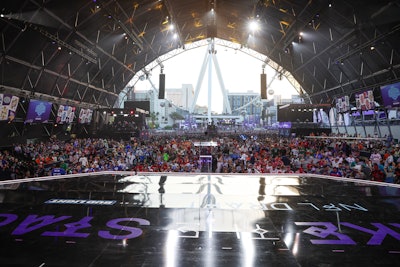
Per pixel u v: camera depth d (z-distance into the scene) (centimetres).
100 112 3775
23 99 2211
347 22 2319
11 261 394
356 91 2994
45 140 2778
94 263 392
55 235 489
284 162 1647
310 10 2538
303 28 2870
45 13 1852
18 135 2344
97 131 3559
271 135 4381
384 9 1878
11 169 1438
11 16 1614
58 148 2159
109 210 640
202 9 3659
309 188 895
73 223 552
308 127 3959
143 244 457
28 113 2283
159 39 4031
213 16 3488
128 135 3497
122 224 548
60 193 800
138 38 3288
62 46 2242
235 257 414
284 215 615
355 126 3247
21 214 605
